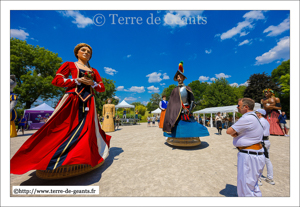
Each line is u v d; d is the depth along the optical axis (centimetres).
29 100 2386
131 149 561
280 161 437
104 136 423
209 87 4156
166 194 256
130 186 284
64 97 336
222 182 298
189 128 555
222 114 2091
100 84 415
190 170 358
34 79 2275
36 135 306
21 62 2402
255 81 3800
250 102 234
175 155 482
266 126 314
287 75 3647
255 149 218
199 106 4484
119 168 372
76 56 420
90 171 355
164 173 341
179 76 604
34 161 294
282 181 313
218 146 608
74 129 334
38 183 301
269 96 995
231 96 3922
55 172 303
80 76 369
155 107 6981
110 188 277
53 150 299
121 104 2230
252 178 216
